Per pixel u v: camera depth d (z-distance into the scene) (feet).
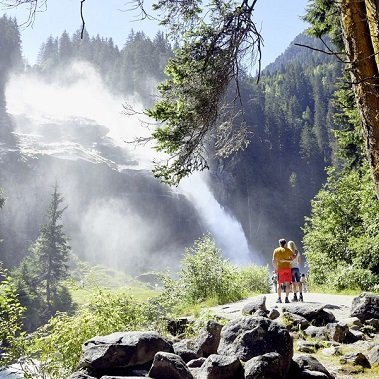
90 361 17.04
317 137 497.46
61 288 176.14
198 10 18.95
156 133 20.53
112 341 17.75
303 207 448.24
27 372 19.70
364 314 28.78
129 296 26.94
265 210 425.69
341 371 18.80
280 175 465.06
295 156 485.97
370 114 14.25
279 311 32.07
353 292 51.67
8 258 270.87
